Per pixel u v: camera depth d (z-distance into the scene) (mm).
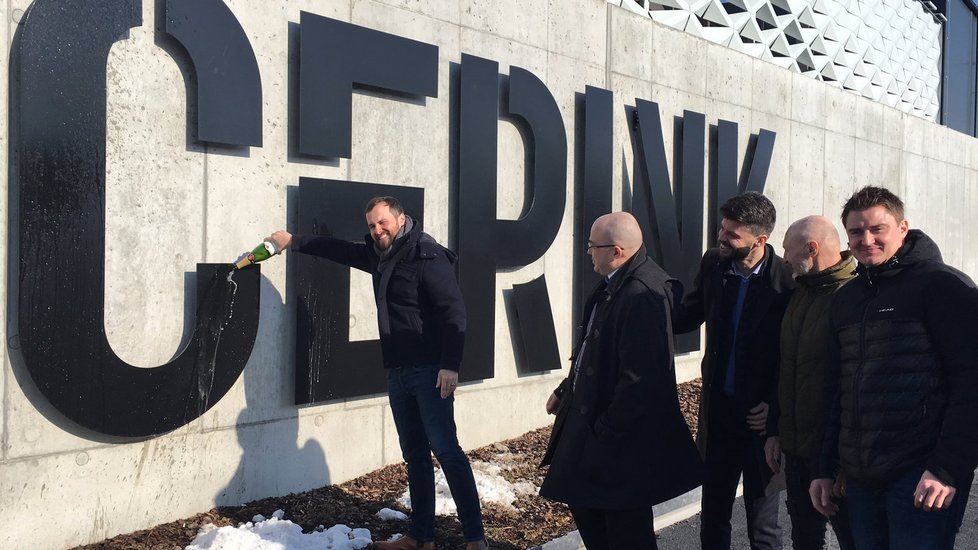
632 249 3055
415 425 3762
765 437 3240
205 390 3951
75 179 3465
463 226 5234
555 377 6156
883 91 12227
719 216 7641
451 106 5301
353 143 4715
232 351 4047
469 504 3641
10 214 3352
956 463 2293
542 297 5848
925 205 12125
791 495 3131
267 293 4309
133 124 3732
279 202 4348
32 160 3332
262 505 4219
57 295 3420
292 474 4441
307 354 4391
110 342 3688
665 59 7188
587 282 6293
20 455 3396
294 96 4410
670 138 7281
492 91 5414
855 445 2582
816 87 9320
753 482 3285
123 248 3717
